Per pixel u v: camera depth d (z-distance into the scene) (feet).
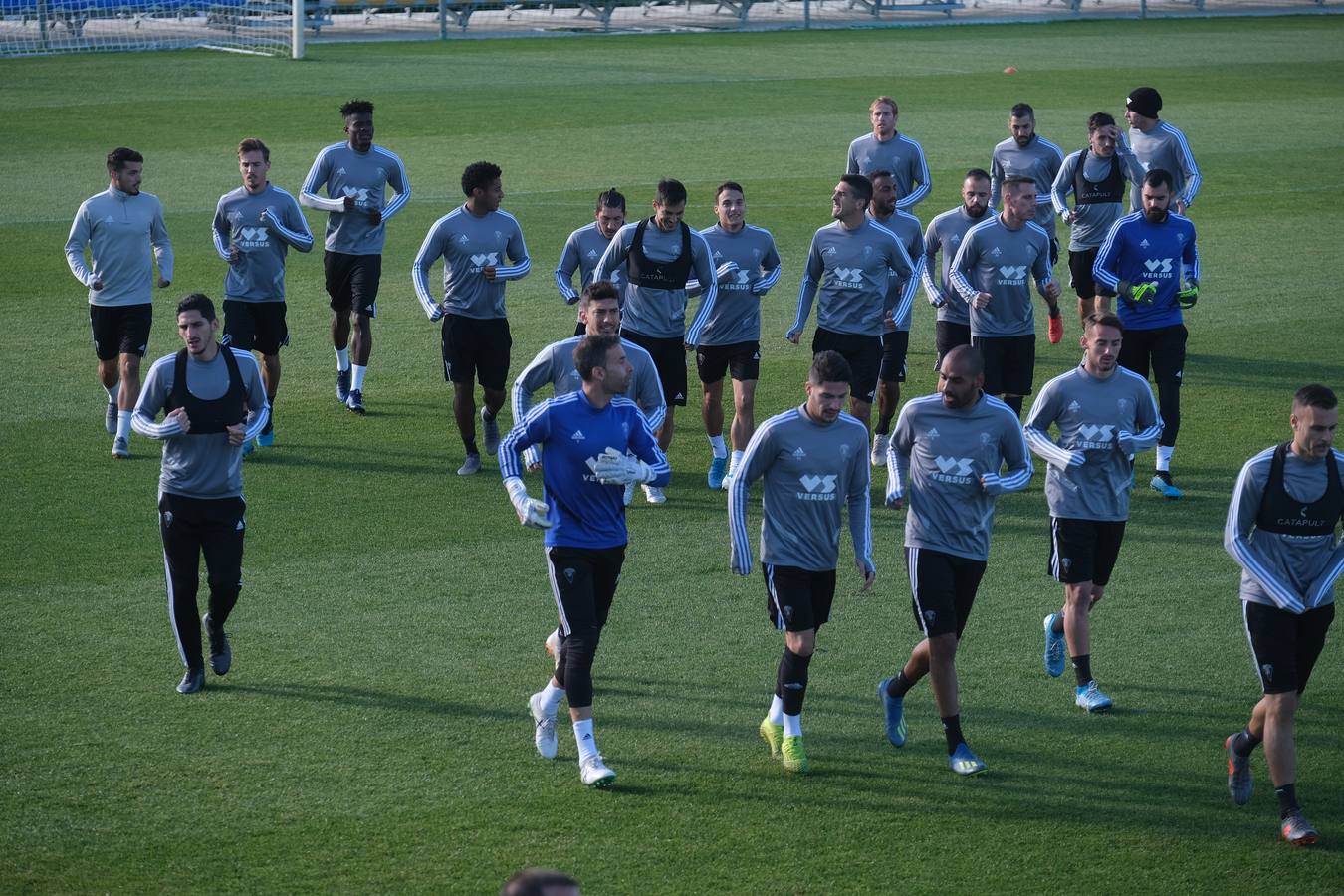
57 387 75.41
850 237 64.13
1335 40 249.55
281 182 123.85
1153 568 55.57
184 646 43.80
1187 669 46.93
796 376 81.25
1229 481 65.10
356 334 73.05
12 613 49.39
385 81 181.06
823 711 43.98
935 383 81.15
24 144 137.59
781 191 126.72
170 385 43.06
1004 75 202.90
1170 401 63.36
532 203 120.47
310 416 73.15
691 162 138.51
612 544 40.83
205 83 175.52
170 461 43.52
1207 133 159.74
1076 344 88.94
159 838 36.01
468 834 36.47
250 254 68.49
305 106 161.38
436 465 66.49
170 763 39.78
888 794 39.01
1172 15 286.87
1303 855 36.27
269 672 45.65
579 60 206.28
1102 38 249.34
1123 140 84.02
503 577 53.62
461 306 64.34
